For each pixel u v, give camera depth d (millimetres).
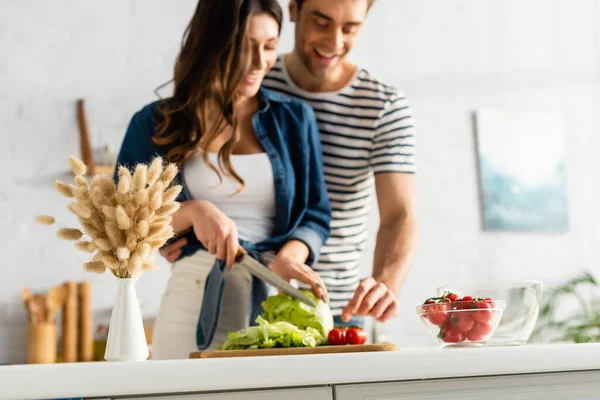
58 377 880
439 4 4340
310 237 1798
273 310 1425
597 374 1090
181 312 1714
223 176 1795
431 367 998
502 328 1213
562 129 4504
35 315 3398
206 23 1784
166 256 1769
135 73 3701
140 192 1049
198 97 1787
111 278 3551
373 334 3418
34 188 3514
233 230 1606
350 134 2172
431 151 4215
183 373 917
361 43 4152
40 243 3482
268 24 1789
